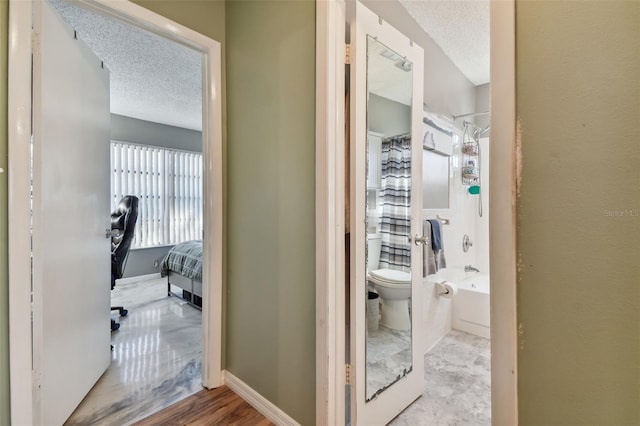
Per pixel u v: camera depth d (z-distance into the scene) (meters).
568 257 0.60
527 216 0.65
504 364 0.68
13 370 1.08
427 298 2.17
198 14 1.57
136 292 3.72
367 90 1.35
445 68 2.47
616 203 0.55
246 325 1.60
